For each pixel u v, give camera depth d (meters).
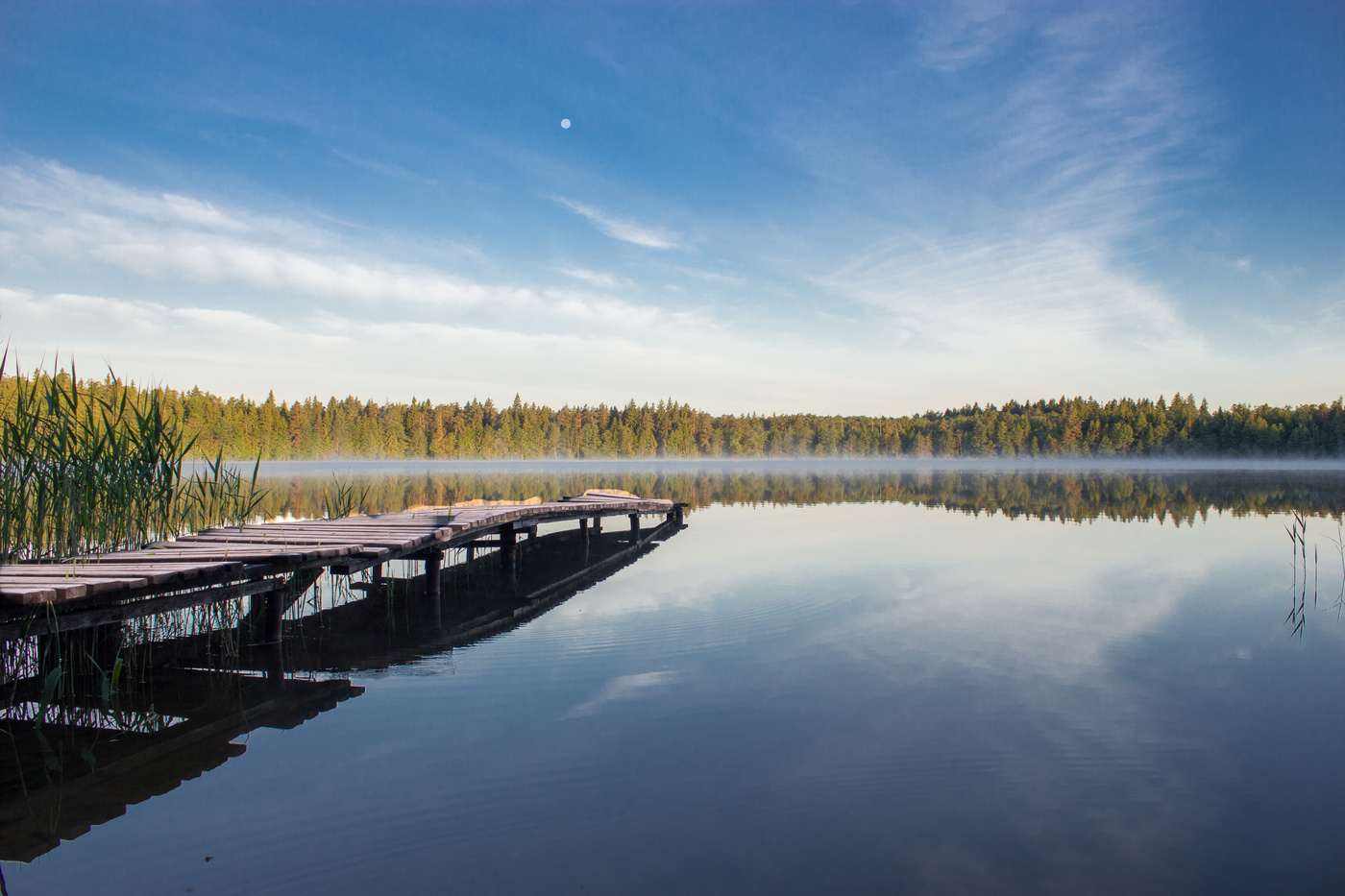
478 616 6.96
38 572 5.07
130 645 5.39
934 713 4.30
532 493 25.59
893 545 11.59
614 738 3.95
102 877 2.71
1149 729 4.07
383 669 5.24
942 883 2.64
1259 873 2.73
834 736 3.96
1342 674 5.04
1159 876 2.70
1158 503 19.73
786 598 7.46
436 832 3.00
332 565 6.55
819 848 2.88
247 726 4.20
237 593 5.57
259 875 2.71
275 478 35.94
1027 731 4.04
